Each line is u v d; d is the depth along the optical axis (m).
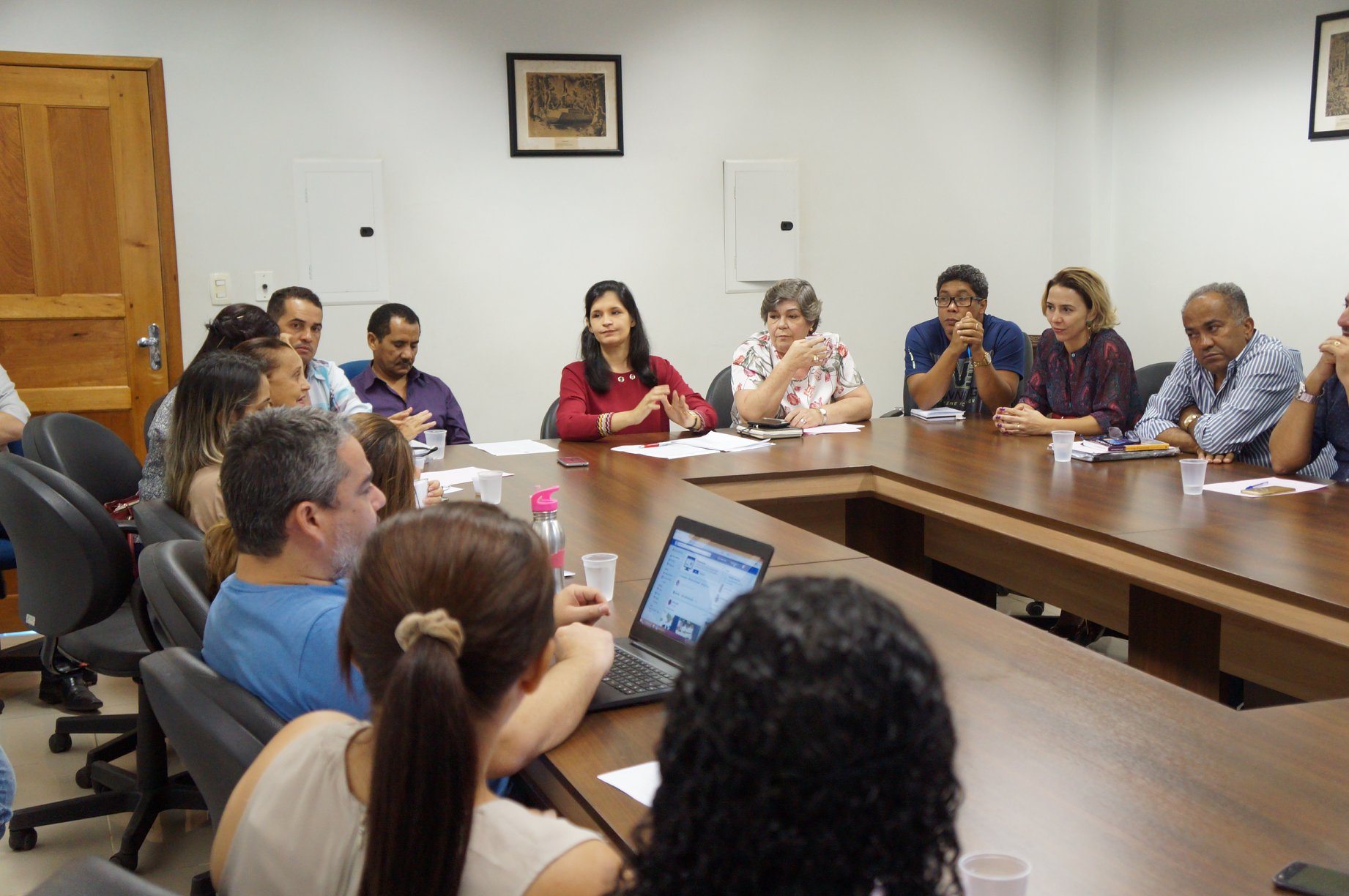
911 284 5.60
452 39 4.81
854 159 5.43
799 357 3.90
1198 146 5.12
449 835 0.83
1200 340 3.31
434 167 4.86
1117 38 5.51
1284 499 2.70
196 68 4.52
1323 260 4.60
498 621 0.89
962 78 5.55
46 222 4.39
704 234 5.25
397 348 4.04
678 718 0.57
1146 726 1.40
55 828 2.59
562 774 1.30
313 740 0.98
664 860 0.57
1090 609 2.80
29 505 2.43
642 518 2.65
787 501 3.25
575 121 5.00
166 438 2.73
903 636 0.55
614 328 3.88
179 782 2.54
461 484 3.11
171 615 1.72
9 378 4.12
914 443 3.68
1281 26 4.68
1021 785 1.24
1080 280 3.78
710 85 5.17
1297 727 1.40
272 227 4.68
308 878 0.92
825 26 5.30
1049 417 3.99
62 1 4.34
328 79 4.68
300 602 1.40
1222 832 1.12
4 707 3.30
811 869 0.53
